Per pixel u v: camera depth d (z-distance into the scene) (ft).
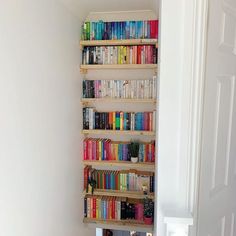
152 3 7.47
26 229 4.60
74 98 7.52
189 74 2.84
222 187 3.78
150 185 8.50
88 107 8.59
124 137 8.89
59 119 6.26
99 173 8.71
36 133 4.96
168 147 2.97
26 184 4.58
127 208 8.58
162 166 3.01
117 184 8.70
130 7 7.81
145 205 8.38
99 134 8.84
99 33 8.12
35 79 4.87
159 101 2.93
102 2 7.34
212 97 3.18
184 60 2.83
